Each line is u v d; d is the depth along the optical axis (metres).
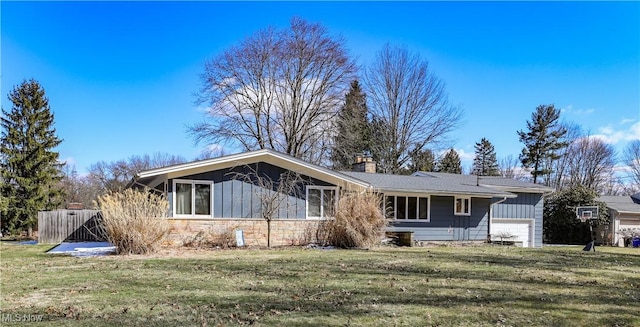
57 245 15.96
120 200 12.47
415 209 18.86
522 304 5.93
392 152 33.72
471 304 5.88
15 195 24.70
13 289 6.69
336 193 16.66
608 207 24.91
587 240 24.98
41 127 26.08
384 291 6.70
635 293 6.91
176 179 14.41
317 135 31.00
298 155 31.05
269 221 15.16
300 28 30.08
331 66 30.42
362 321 4.96
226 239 14.75
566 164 43.03
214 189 14.88
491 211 20.66
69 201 40.38
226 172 15.08
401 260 11.00
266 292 6.52
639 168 40.84
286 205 15.80
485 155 49.97
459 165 42.34
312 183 16.34
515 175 47.09
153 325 4.73
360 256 11.88
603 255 13.94
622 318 5.29
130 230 11.97
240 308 5.50
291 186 15.80
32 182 25.23
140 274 8.21
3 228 24.02
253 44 30.05
